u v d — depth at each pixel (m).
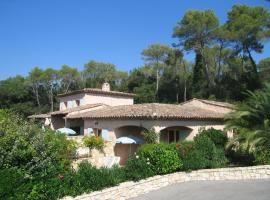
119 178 14.34
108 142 23.28
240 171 17.27
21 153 10.72
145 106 27.11
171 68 61.03
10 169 10.26
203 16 46.25
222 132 21.72
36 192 10.73
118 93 40.19
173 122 24.38
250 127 19.88
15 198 9.98
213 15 46.34
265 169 17.14
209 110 30.48
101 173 13.52
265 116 19.41
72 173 12.55
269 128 18.58
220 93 49.09
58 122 39.00
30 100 76.00
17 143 10.66
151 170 15.80
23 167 10.82
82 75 78.56
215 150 19.05
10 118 11.84
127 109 27.42
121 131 27.09
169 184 16.23
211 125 27.23
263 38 43.38
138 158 15.88
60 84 77.38
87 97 38.47
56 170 12.13
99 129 28.83
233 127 20.42
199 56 51.44
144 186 14.73
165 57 62.97
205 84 51.53
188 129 25.80
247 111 19.84
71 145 16.11
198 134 22.27
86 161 14.63
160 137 25.34
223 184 15.97
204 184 16.11
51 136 13.44
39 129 12.52
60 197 11.63
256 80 45.53
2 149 10.36
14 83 73.69
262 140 18.09
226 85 49.28
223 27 46.41
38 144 11.49
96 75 78.81
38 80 75.12
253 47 45.53
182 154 17.41
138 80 68.69
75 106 40.06
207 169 17.50
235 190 14.59
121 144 26.58
